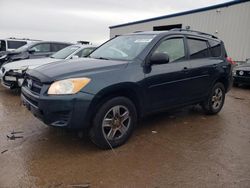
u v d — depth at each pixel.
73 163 3.34
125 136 3.90
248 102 7.52
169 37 4.62
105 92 3.54
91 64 3.90
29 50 9.52
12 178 2.95
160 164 3.38
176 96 4.62
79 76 3.48
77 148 3.78
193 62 4.95
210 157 3.62
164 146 3.95
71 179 2.97
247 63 11.09
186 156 3.63
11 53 9.60
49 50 10.09
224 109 6.46
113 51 4.64
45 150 3.69
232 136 4.48
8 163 3.29
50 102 3.34
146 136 4.34
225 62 5.81
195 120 5.34
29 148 3.74
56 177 3.01
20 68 6.91
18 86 7.07
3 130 4.41
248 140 4.30
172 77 4.43
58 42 10.43
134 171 3.19
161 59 4.00
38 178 2.97
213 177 3.09
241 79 10.19
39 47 9.88
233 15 14.22
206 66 5.20
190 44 5.05
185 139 4.27
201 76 5.09
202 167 3.33
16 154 3.54
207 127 4.92
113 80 3.62
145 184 2.92
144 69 4.04
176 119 5.37
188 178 3.06
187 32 5.12
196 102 5.20
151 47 4.27
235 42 14.21
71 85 3.38
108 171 3.17
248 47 13.55
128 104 3.85
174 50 4.67
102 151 3.70
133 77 3.85
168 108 4.57
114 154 3.62
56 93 3.36
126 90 3.82
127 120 3.92
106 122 3.66
